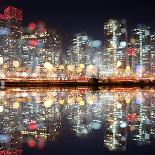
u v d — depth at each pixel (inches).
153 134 1277.1
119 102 2699.3
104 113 1953.7
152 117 1763.0
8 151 1020.5
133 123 1549.0
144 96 3435.0
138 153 979.9
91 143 1122.0
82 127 1437.0
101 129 1384.1
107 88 5826.8
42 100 2896.2
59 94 3779.5
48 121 1628.9
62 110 2116.1
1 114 1915.6
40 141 1151.0
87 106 2373.3
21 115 1872.5
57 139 1182.9
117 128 1407.5
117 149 1036.5
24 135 1262.3
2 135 1257.4
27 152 999.6
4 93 3973.9
